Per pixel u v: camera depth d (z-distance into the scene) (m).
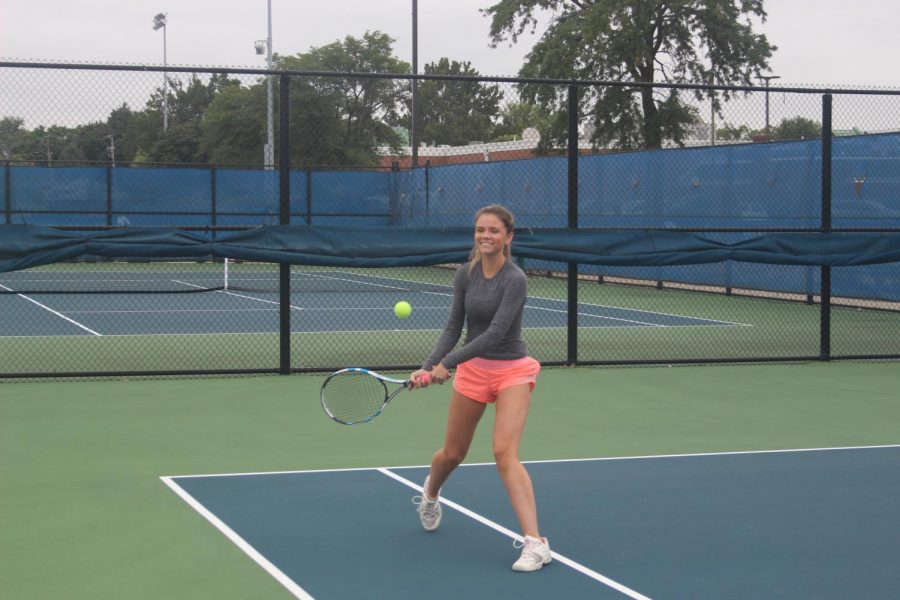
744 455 8.36
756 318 18.67
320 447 8.55
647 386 11.64
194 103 23.47
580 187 25.70
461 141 75.00
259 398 10.66
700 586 5.27
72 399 10.51
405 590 5.18
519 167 26.31
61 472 7.62
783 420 9.88
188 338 15.73
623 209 24.56
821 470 7.84
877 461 8.16
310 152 31.47
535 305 21.19
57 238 10.90
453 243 11.97
